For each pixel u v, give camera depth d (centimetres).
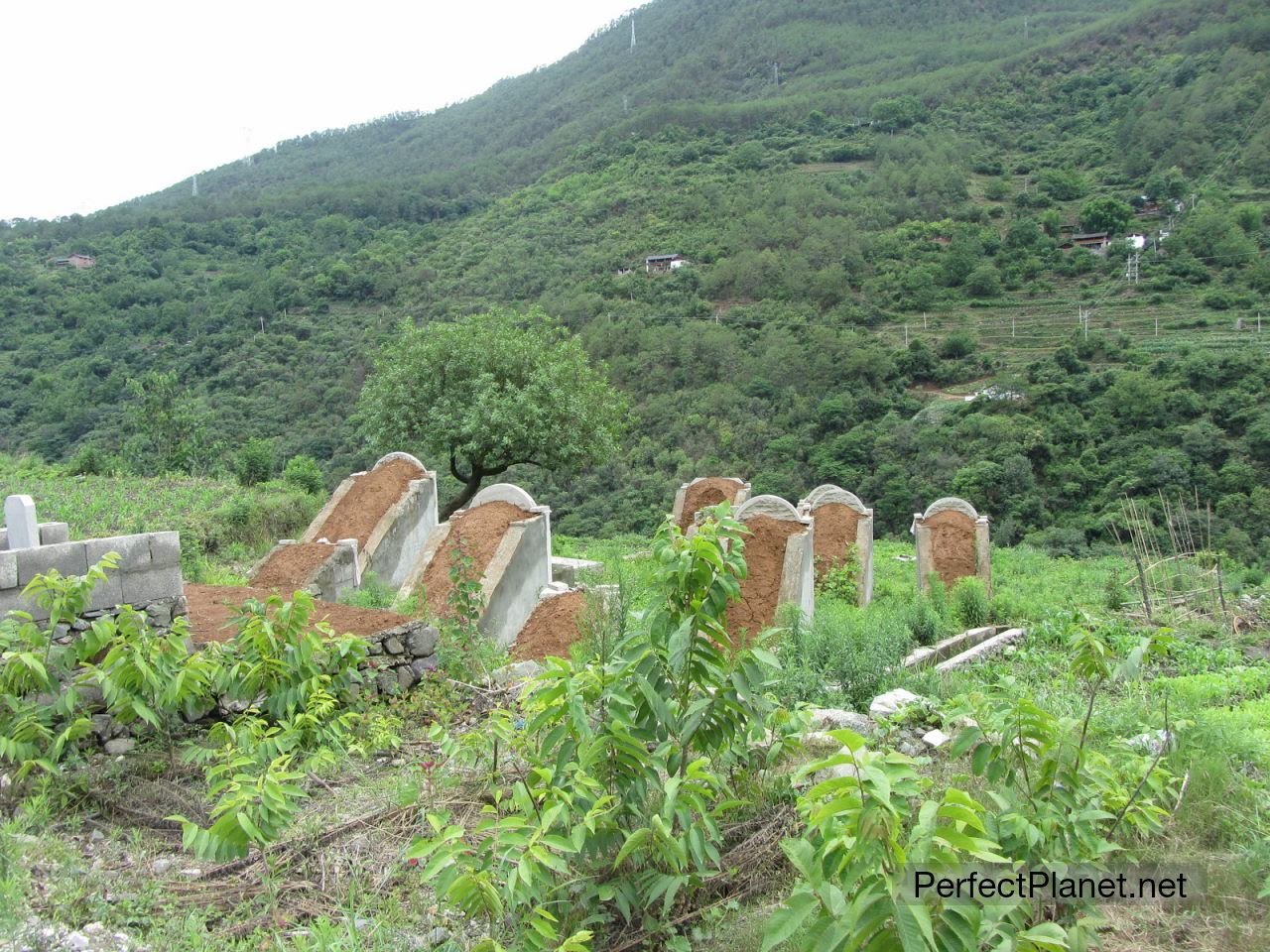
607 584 1012
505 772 576
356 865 493
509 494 1248
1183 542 1969
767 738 589
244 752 556
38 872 476
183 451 2617
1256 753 626
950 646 1098
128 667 596
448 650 854
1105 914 431
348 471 2712
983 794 495
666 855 426
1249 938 406
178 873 492
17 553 626
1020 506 2550
